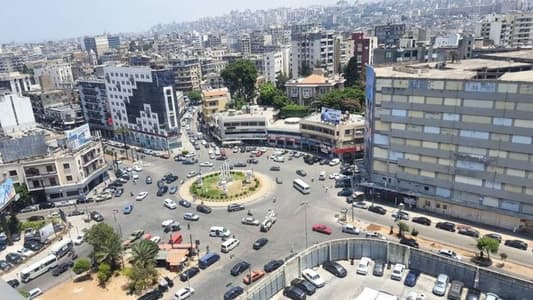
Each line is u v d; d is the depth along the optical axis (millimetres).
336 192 104938
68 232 92500
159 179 124562
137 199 108938
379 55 171375
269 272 72062
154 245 74062
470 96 79375
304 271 71500
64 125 177375
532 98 72875
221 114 156375
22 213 105250
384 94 90375
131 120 160125
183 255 77062
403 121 89312
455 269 66625
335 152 126625
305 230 86688
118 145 164125
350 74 193125
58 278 75625
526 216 78500
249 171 123938
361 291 67000
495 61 113500
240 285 69250
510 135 76750
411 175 91688
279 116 165250
